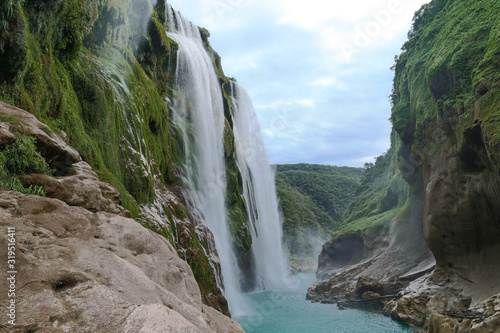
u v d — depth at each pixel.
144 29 27.20
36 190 4.75
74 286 2.71
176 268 4.39
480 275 19.84
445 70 23.58
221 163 36.28
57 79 10.73
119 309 2.55
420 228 32.31
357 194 65.75
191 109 33.25
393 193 46.34
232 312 26.98
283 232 74.94
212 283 19.39
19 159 4.89
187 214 22.45
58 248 3.15
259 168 54.72
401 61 37.69
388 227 38.75
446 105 22.50
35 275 2.62
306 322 23.48
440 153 23.80
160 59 30.02
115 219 4.41
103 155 12.99
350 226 48.31
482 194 19.78
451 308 17.69
